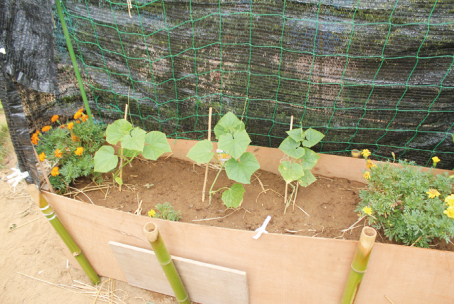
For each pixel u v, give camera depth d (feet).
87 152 8.28
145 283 7.08
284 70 7.04
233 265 5.94
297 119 7.72
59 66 8.25
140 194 7.72
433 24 5.75
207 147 6.78
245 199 7.45
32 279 7.83
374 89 6.78
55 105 8.43
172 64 7.77
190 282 6.34
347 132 7.61
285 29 6.51
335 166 7.75
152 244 5.20
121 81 8.58
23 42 6.22
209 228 5.55
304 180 6.86
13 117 5.67
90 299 7.34
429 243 6.05
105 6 7.48
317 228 6.61
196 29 7.07
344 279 5.50
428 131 7.10
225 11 6.66
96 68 8.58
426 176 6.25
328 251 5.21
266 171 8.35
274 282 5.99
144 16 7.32
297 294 6.05
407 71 6.39
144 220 5.92
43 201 6.04
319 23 6.28
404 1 5.72
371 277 5.40
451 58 6.02
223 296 6.34
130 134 7.00
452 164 7.50
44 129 7.85
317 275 5.61
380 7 5.87
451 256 4.81
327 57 6.62
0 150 12.07
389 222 5.88
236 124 6.98
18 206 10.03
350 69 6.65
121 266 6.84
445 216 5.29
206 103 8.14
